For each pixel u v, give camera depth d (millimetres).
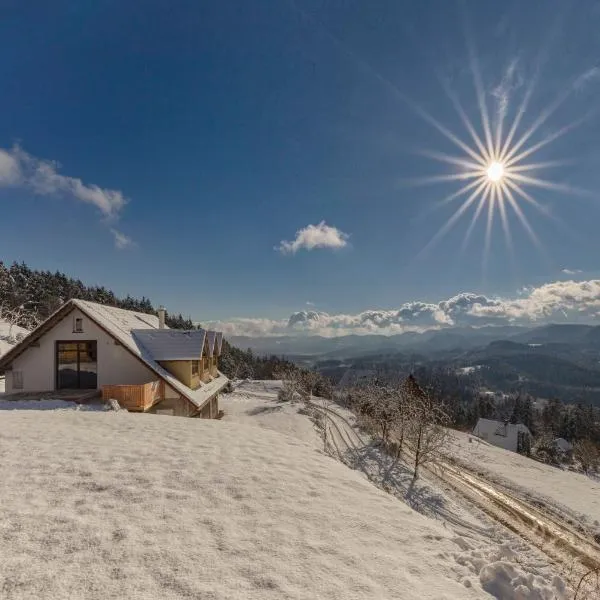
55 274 86125
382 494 6762
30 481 5680
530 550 11211
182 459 7109
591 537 12812
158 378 16828
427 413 18812
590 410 82062
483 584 4309
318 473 7219
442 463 20875
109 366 17078
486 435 57844
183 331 19453
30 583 3359
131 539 4207
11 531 4184
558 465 45500
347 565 4168
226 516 4977
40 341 17297
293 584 3701
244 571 3826
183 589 3455
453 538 5363
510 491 17234
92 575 3547
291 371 46094
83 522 4500
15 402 14367
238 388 47188
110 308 20703
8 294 57375
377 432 24578
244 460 7387
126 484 5746
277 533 4668
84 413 11484
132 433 9031
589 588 5809
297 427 23734
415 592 3842
